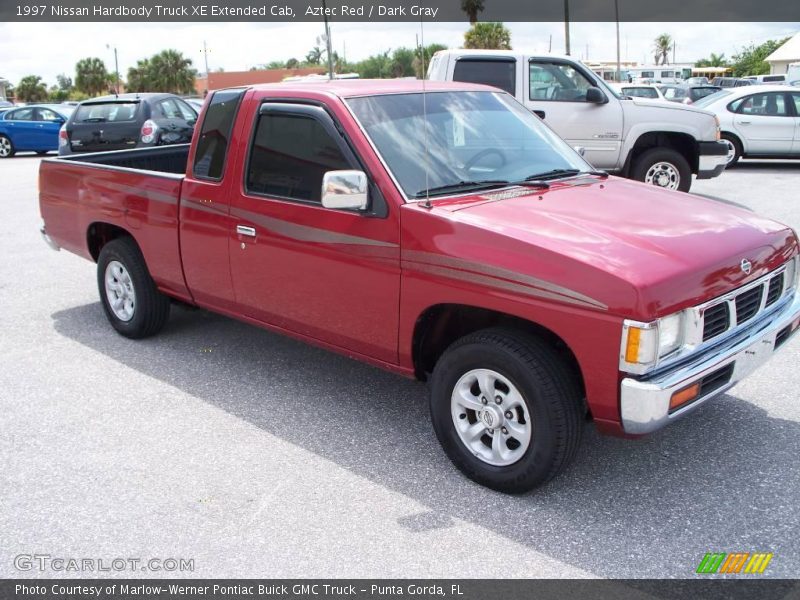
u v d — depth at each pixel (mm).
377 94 4250
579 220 3609
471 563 3090
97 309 6684
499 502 3527
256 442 4160
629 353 3051
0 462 3980
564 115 10227
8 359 5465
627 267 3131
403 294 3738
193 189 4797
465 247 3482
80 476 3832
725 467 3750
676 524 3305
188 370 5199
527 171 4336
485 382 3527
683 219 3740
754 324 3611
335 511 3482
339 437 4203
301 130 4195
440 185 3920
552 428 3312
